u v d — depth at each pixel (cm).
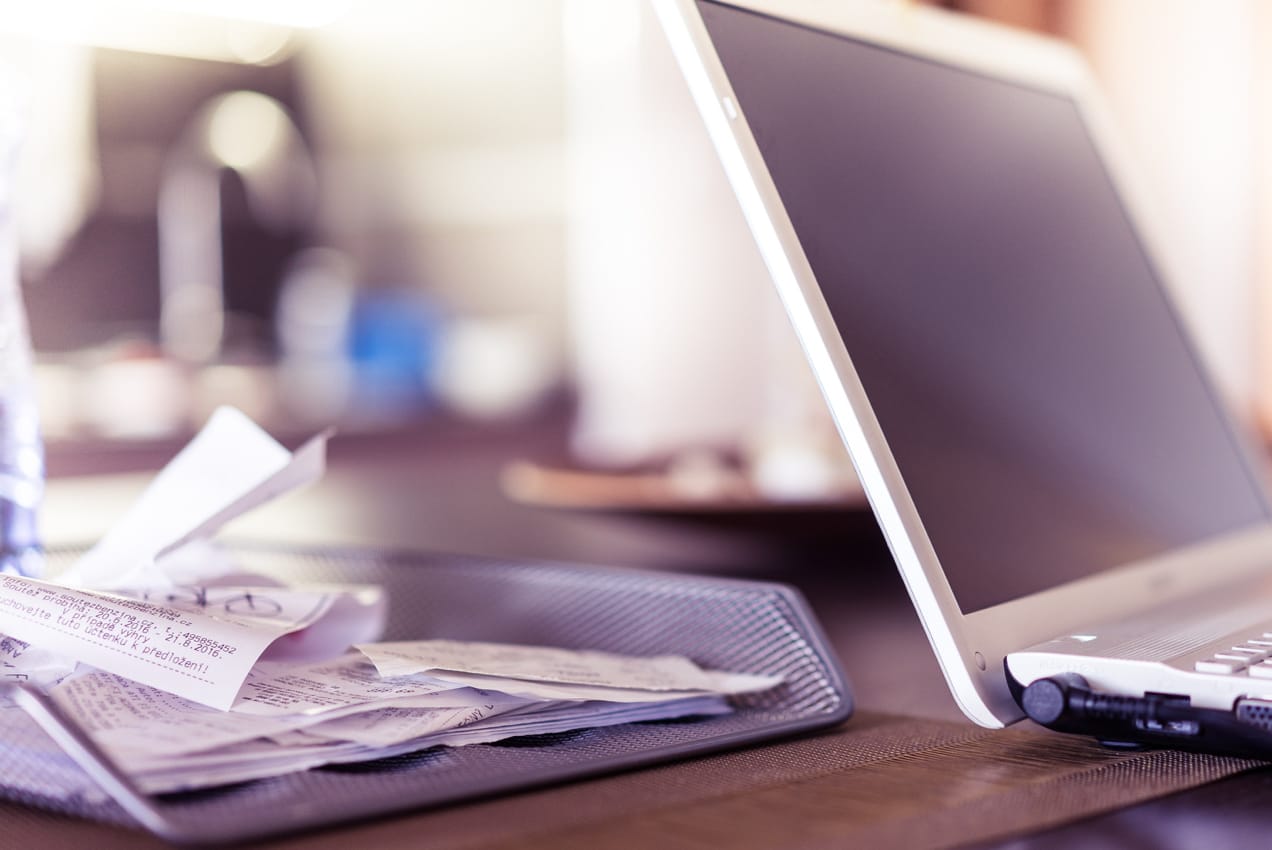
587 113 364
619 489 124
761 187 52
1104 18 232
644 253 347
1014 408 61
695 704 52
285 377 306
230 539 82
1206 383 82
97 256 331
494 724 45
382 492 180
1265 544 78
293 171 365
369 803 37
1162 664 46
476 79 379
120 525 56
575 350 369
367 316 360
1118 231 79
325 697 44
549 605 66
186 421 197
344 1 346
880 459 50
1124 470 68
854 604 98
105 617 46
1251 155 230
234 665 44
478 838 36
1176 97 233
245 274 359
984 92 71
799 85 58
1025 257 68
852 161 58
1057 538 59
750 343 316
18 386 63
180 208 344
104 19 324
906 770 45
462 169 384
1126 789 42
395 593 73
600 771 43
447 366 346
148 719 41
